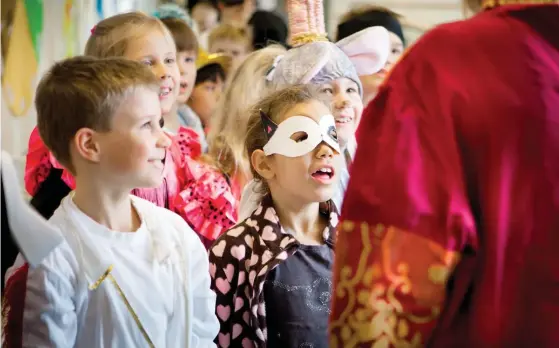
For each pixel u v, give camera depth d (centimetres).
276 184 151
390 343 88
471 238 89
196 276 137
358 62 194
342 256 93
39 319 117
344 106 173
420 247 88
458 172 90
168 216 139
